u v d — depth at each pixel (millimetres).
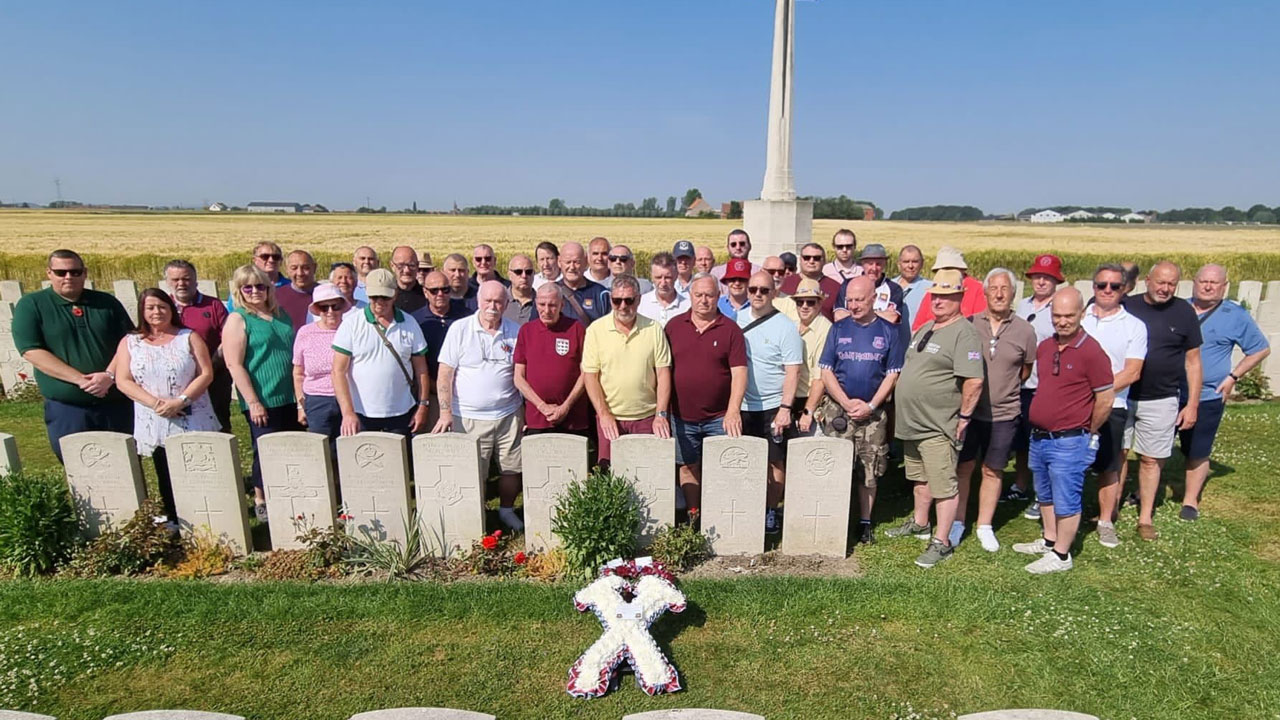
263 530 5598
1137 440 5402
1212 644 4137
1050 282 6141
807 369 5758
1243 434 7898
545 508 5090
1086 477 6805
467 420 5453
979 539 5426
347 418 5324
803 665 3979
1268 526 5660
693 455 5508
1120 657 4008
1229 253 29672
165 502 5504
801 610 4430
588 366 5266
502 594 4543
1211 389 5586
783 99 12289
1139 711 3619
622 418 5359
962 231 49344
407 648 4113
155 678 3877
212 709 3650
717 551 5156
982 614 4383
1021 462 6262
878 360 5215
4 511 4758
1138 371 5105
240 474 5098
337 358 5305
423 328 6188
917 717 3588
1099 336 5277
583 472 5004
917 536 5531
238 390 5590
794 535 5152
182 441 4973
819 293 5578
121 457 5012
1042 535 5629
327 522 5133
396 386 5461
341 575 4844
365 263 7668
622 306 5043
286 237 39094
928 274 25250
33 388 9492
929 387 4926
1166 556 5195
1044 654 4047
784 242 12703
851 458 4980
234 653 4070
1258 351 5570
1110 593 4695
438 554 5133
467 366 5406
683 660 4020
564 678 3871
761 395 5500
